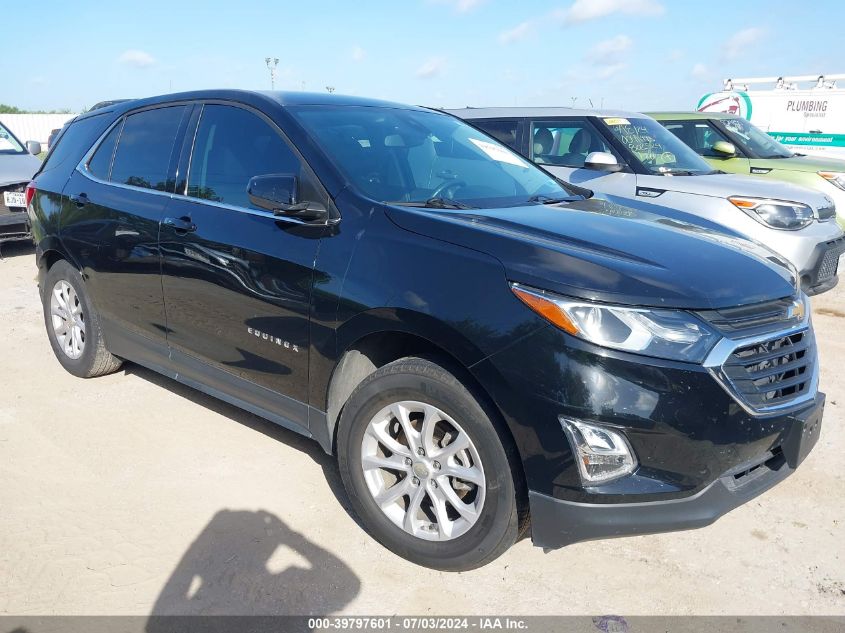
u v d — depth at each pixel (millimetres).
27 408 4324
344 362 3016
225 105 3801
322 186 3207
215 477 3566
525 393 2479
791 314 2787
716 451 2467
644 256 2752
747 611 2707
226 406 4418
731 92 18125
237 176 3580
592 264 2584
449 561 2793
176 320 3805
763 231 6168
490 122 7863
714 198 6340
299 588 2764
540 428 2467
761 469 2725
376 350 3061
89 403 4414
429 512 2969
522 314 2508
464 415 2650
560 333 2445
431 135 3969
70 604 2637
